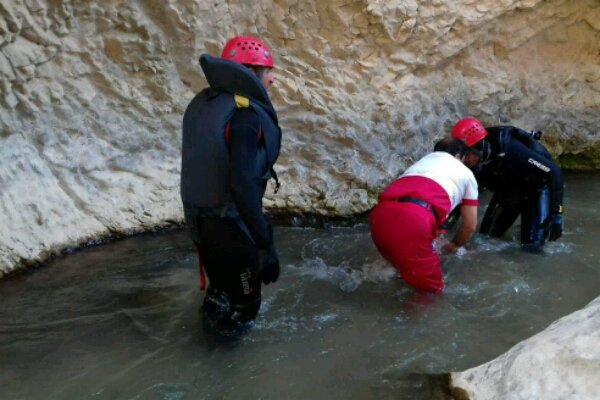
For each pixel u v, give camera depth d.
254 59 2.20
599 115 5.22
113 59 3.45
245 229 2.24
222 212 2.18
